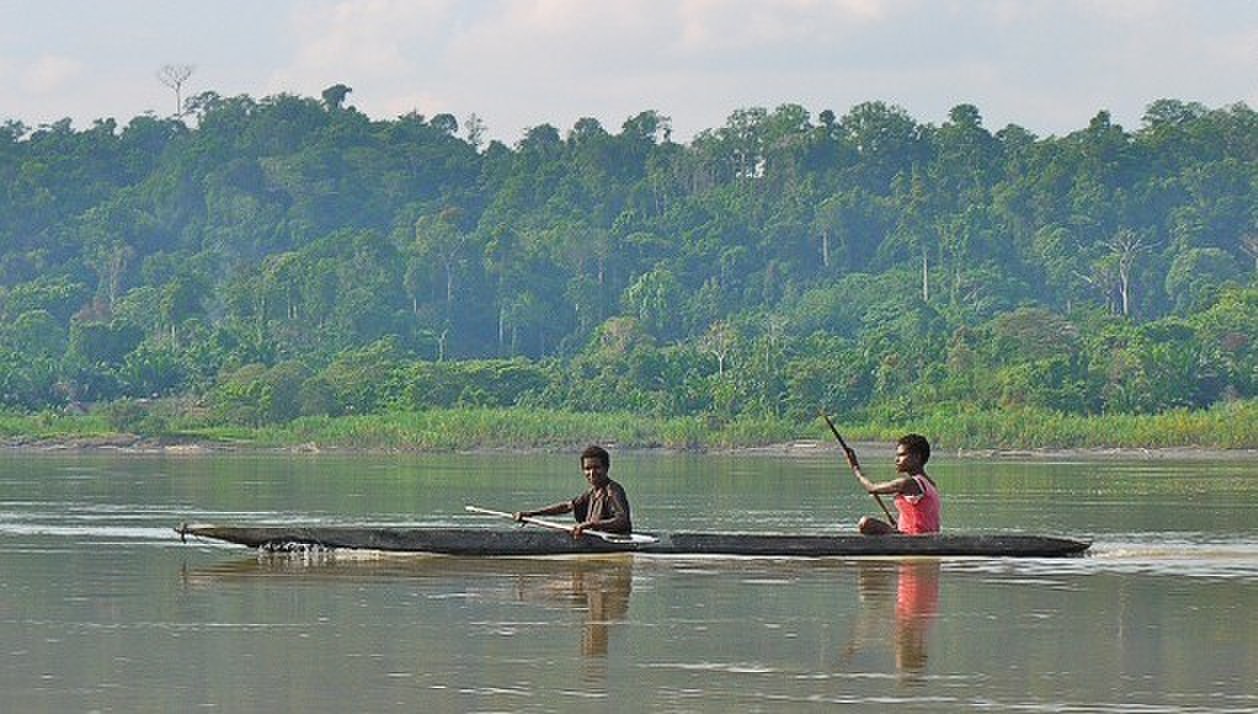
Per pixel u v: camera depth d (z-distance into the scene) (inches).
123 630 1008.2
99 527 1766.7
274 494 2429.9
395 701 804.6
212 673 871.1
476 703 799.7
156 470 3449.8
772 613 1075.9
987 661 904.9
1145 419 5177.2
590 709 787.4
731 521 1907.0
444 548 1392.7
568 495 2397.9
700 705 796.6
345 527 1438.2
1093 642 965.2
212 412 6318.9
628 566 1328.7
